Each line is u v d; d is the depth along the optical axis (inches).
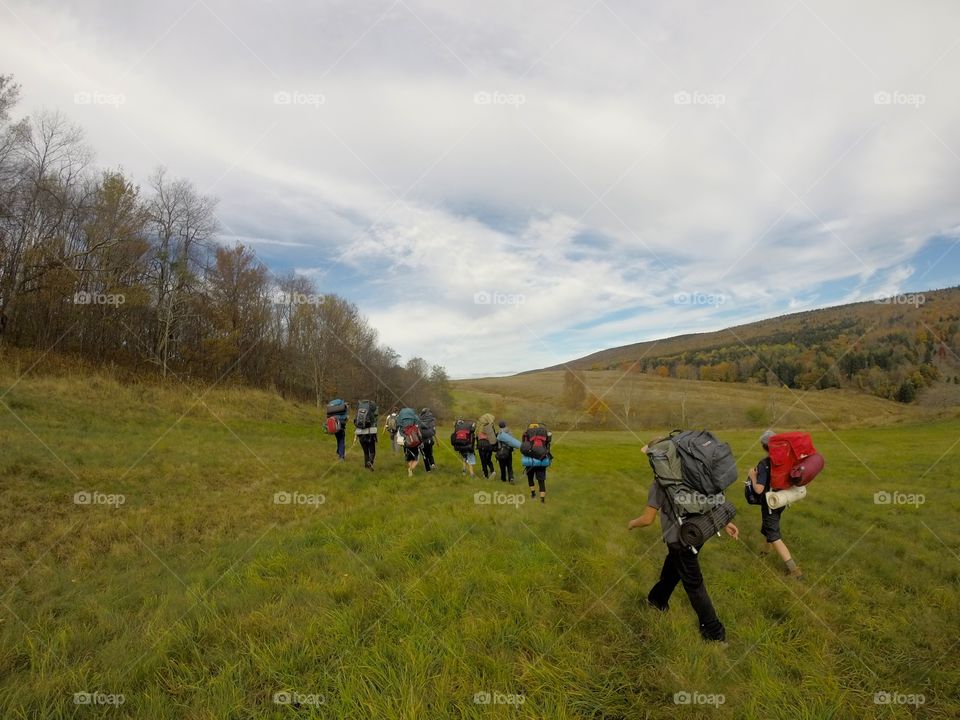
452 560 219.5
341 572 211.0
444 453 781.9
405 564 218.7
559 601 183.6
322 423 1185.4
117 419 695.1
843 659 149.9
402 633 157.5
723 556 249.4
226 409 1019.9
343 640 152.3
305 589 190.1
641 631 164.1
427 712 120.0
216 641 154.9
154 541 263.7
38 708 121.0
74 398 733.9
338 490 408.8
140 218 1301.7
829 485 475.2
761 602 191.2
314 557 232.8
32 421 564.1
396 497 382.9
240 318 1587.1
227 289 1542.8
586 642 153.0
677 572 174.7
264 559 230.8
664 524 172.2
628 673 141.2
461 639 152.3
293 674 135.9
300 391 1772.9
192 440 634.8
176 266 1330.0
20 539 249.8
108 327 1224.2
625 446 1138.0
